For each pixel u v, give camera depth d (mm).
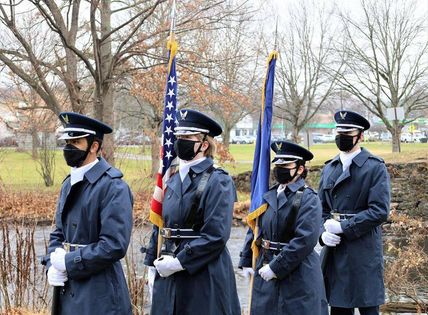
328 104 40281
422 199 18031
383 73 33969
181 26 18516
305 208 4816
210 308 4398
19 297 6453
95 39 16812
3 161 25328
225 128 30938
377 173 5637
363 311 5727
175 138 5023
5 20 16234
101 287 4074
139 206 8867
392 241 13531
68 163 4188
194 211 4441
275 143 5043
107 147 11469
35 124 24141
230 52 24094
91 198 4117
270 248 4980
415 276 8133
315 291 4836
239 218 17766
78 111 17797
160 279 4641
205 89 18141
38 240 13500
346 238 5656
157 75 17797
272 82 5430
